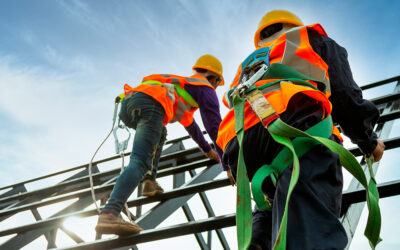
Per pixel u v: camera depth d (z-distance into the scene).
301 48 1.28
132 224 2.17
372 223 1.07
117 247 2.22
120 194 2.15
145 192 2.66
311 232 0.94
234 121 1.34
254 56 1.42
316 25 1.34
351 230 1.52
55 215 3.32
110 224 2.08
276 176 1.11
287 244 0.96
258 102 1.18
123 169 2.44
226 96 1.55
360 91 1.25
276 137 1.07
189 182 2.94
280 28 1.54
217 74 3.00
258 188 1.06
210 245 3.18
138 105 2.46
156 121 2.42
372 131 1.28
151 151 2.33
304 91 1.13
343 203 1.62
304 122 1.12
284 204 1.03
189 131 2.89
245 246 0.99
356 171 1.03
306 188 1.01
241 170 1.11
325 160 1.07
